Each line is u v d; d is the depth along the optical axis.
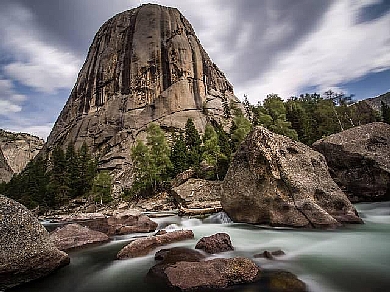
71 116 111.56
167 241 10.82
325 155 24.03
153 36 114.00
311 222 11.98
